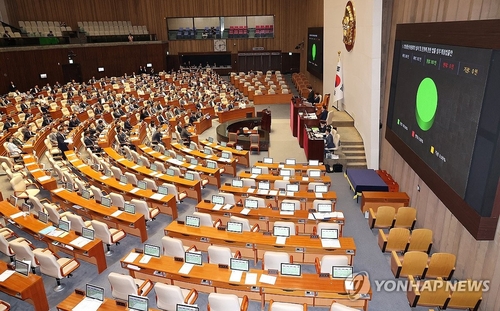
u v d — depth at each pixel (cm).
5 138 2078
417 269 925
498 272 755
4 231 1122
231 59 4553
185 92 3262
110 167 1576
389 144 1513
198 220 1055
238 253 947
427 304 835
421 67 1070
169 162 1650
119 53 4041
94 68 3881
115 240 1093
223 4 4359
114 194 1233
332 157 1702
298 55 4525
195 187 1411
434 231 1080
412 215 1168
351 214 1326
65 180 1468
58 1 3938
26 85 3303
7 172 1470
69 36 3822
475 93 771
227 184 1395
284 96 3197
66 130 2159
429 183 1004
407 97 1188
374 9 1448
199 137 2350
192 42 4488
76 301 752
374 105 1540
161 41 4306
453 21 867
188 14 4384
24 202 1413
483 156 738
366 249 1109
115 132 2291
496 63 696
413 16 1223
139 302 715
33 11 3816
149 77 3944
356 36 1909
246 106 2806
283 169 1499
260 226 1158
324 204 1148
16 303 916
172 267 859
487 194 726
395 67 1315
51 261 912
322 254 969
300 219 1122
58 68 3584
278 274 829
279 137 2205
